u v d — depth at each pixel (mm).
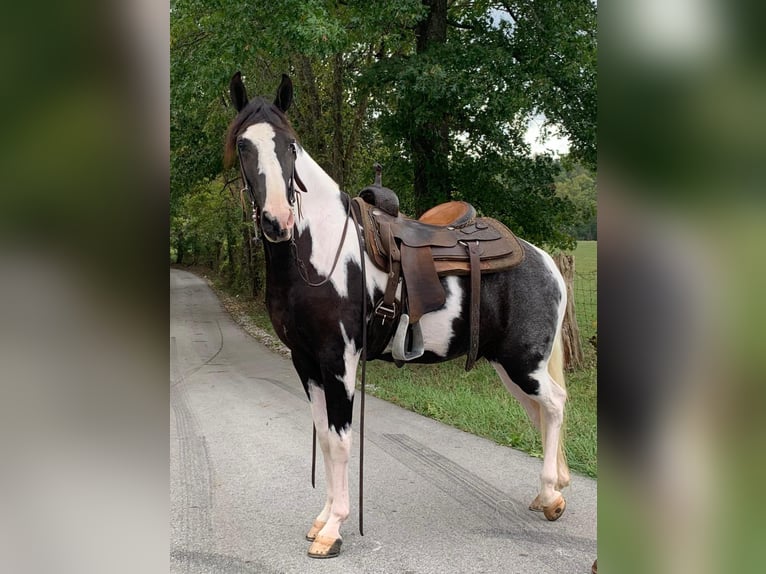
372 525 3260
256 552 2955
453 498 3625
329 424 2980
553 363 3441
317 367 3119
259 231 2801
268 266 2973
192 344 11250
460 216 3473
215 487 3840
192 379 7797
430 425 5250
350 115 11633
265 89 10312
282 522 3311
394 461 4297
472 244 3262
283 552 2953
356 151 11922
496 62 8039
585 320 8875
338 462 2975
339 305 2926
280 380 7703
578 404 5535
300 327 2941
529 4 8578
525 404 3617
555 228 9461
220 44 7531
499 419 5207
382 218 3234
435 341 3234
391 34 8266
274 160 2598
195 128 10883
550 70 8422
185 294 22812
